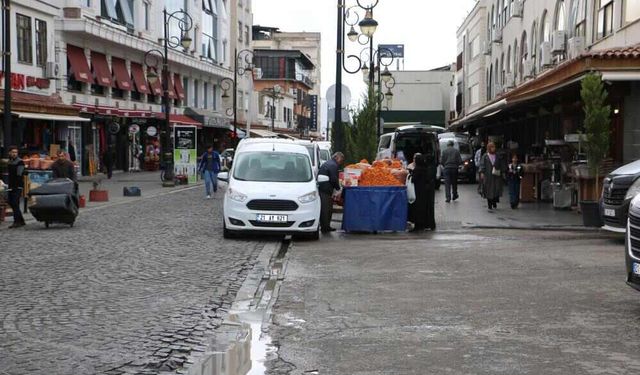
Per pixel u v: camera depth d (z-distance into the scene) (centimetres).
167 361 642
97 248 1356
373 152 2481
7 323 777
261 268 1152
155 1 4791
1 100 2747
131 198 2625
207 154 2670
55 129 3525
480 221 1841
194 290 968
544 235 1580
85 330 749
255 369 612
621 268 1092
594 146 1783
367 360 638
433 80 6881
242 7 7181
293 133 9244
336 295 930
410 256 1267
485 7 5216
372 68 2984
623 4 2311
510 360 630
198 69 5572
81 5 3675
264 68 9550
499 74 4591
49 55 3400
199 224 1788
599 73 1730
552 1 3194
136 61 4541
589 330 732
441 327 754
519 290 938
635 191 1315
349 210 1650
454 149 2448
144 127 4788
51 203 1648
